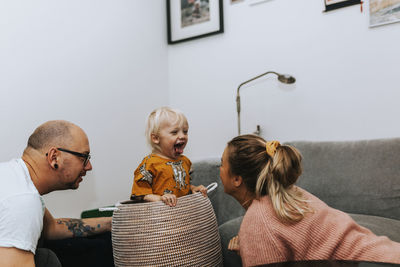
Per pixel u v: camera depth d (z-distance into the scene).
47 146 0.90
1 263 0.69
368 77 1.77
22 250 0.73
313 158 1.63
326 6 1.87
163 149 1.33
